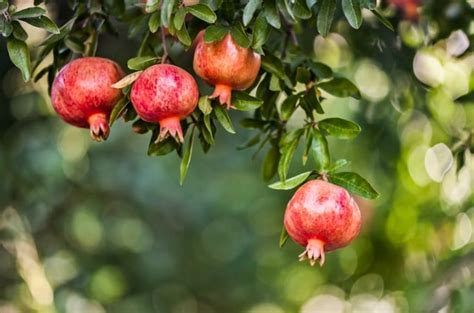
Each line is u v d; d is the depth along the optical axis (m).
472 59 3.12
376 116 3.29
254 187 5.14
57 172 3.57
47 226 3.90
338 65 3.19
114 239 4.54
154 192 4.69
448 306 3.21
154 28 2.42
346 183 2.43
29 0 2.95
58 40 2.54
